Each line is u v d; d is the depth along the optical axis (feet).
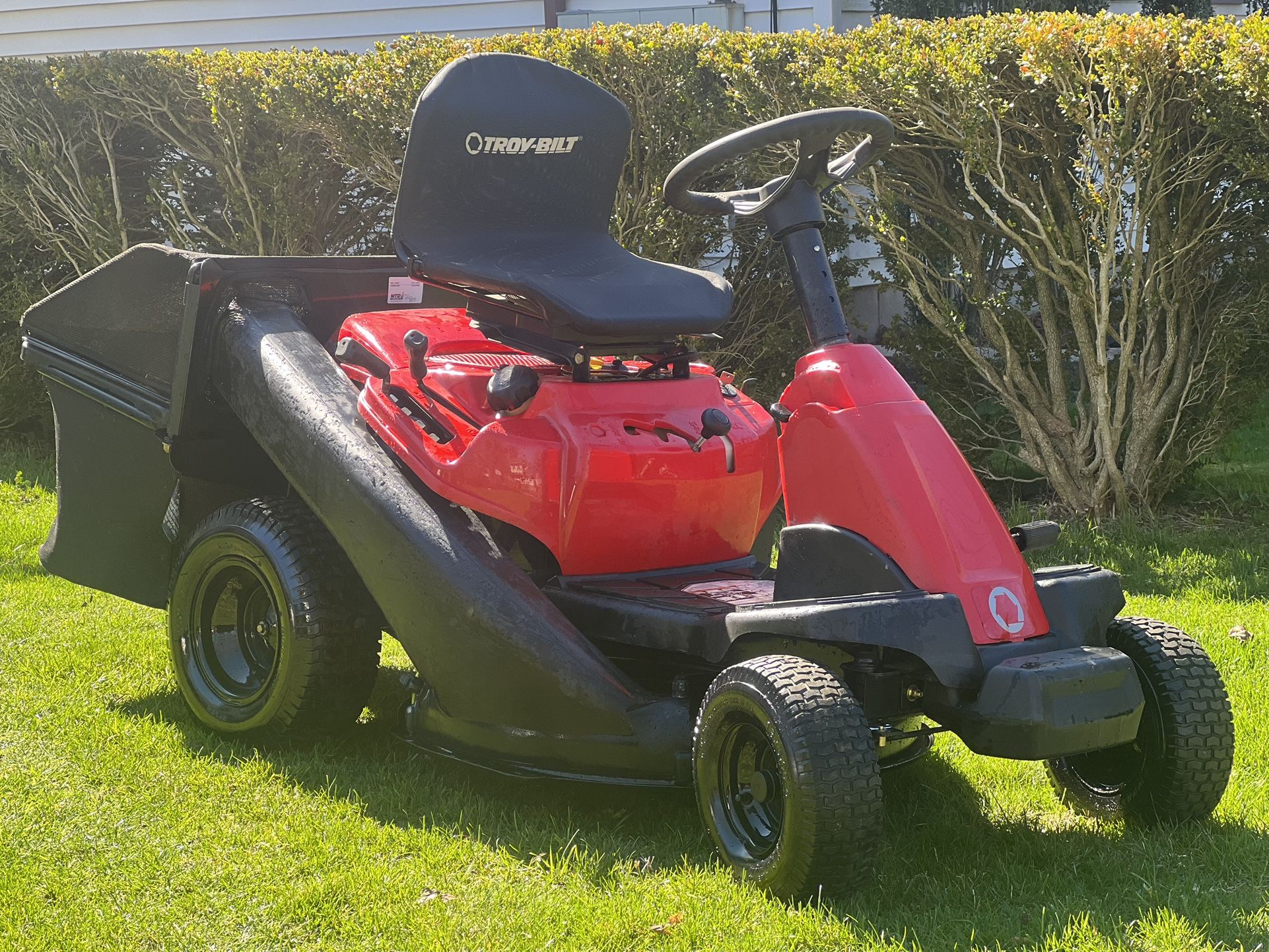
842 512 11.09
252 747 13.65
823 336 11.57
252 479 15.39
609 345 13.05
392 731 13.52
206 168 29.35
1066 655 10.44
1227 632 17.22
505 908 10.05
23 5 37.99
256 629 14.32
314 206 28.27
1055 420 24.30
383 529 12.69
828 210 25.75
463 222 13.46
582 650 11.84
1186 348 23.49
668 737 11.46
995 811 12.25
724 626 11.14
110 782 12.50
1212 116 20.84
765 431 13.83
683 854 11.14
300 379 13.74
